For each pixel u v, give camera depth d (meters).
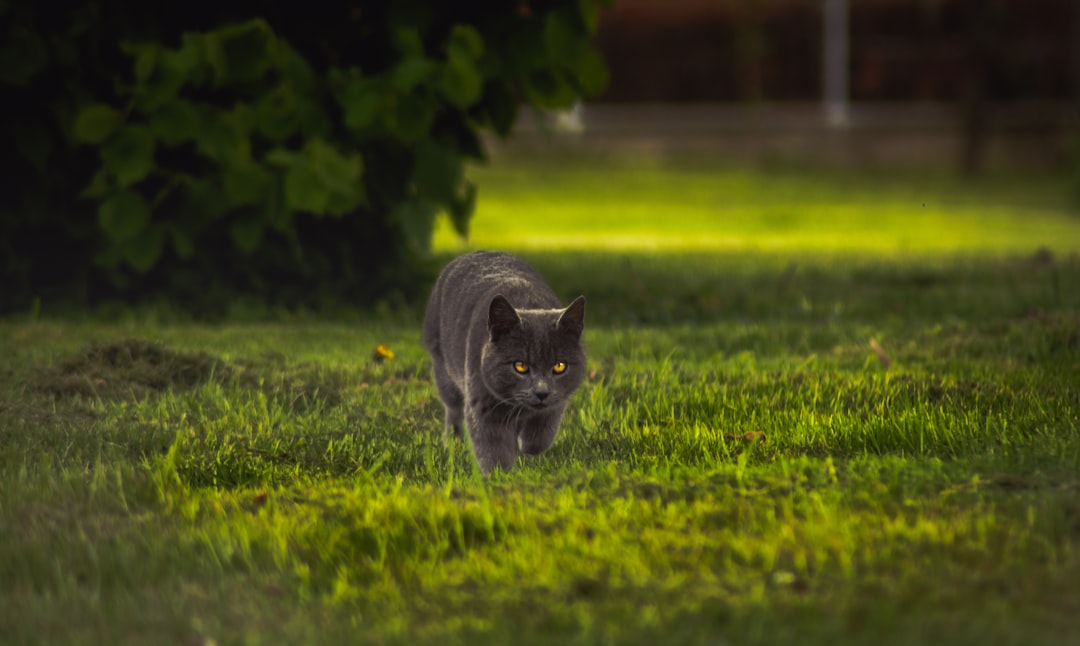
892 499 7.11
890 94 47.00
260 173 14.48
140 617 5.84
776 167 45.00
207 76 14.60
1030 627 5.48
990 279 18.02
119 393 10.35
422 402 10.53
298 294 15.94
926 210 35.25
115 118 14.21
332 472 8.37
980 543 6.36
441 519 6.86
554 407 8.98
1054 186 42.22
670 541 6.52
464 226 16.19
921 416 8.96
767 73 47.31
